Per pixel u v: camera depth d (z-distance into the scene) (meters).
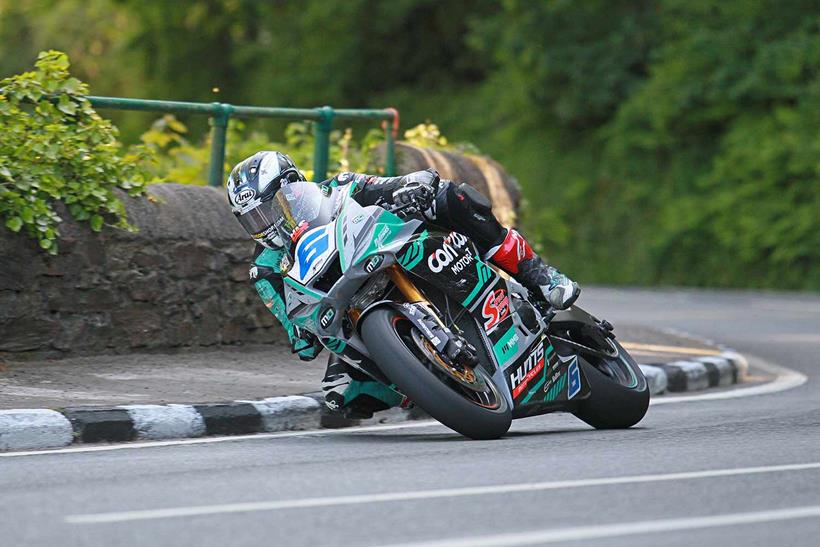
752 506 18.70
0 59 128.75
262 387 31.09
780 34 96.69
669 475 21.12
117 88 131.62
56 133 33.75
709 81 97.62
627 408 28.41
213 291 36.59
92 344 34.16
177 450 24.98
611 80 103.75
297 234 24.95
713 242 97.31
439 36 126.69
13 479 21.36
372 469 21.94
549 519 17.78
